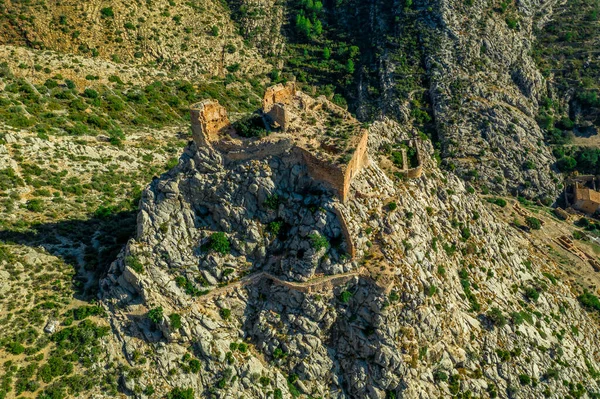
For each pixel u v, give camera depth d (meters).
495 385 90.50
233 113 166.75
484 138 182.62
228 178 85.19
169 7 199.25
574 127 193.00
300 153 84.81
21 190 104.75
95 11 180.75
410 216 91.50
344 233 83.81
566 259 144.00
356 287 83.56
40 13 173.62
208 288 84.62
